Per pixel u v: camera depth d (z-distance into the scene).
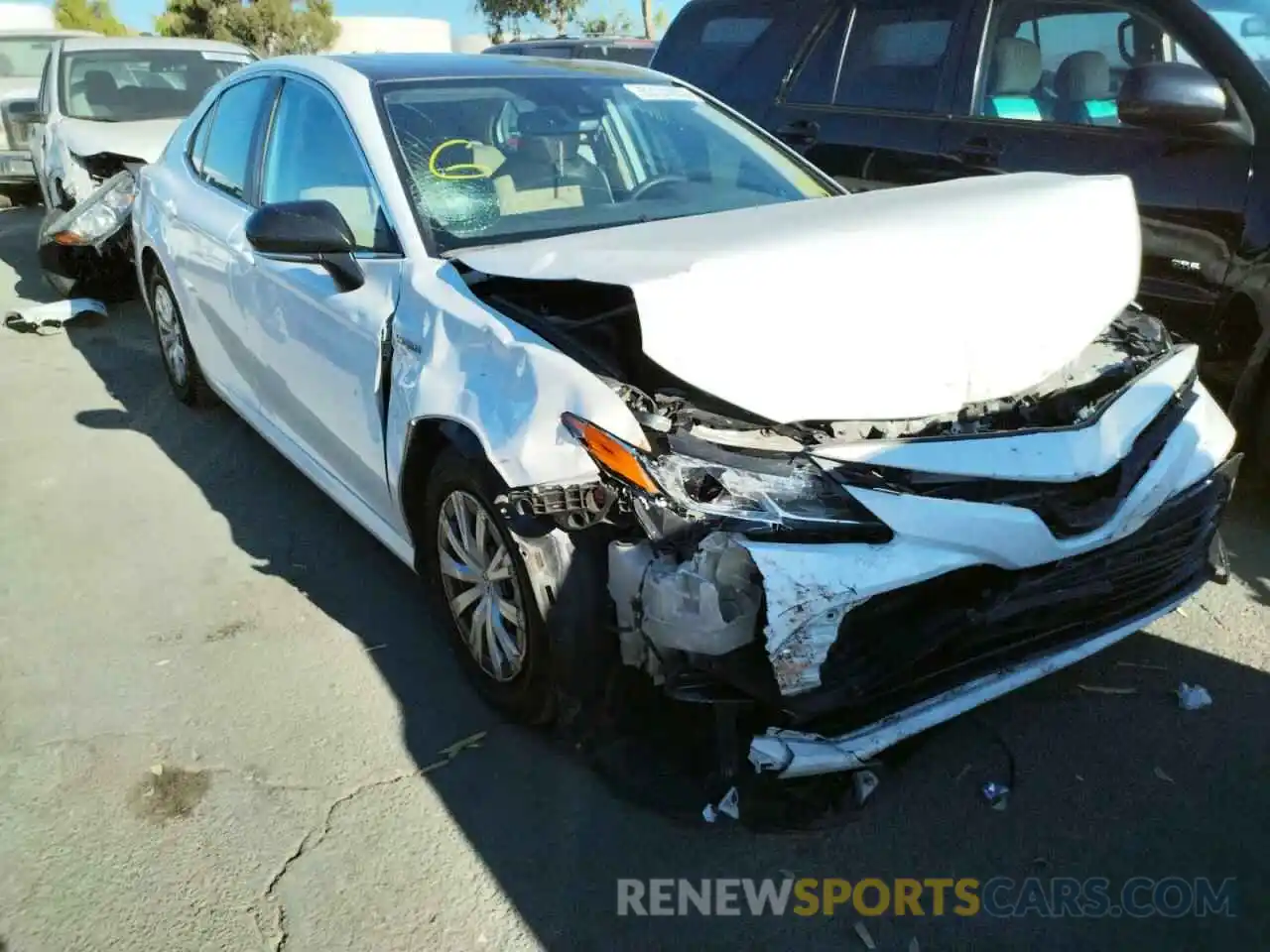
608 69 4.09
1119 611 2.71
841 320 2.43
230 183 4.36
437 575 3.11
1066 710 2.92
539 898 2.36
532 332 2.62
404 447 2.93
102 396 5.77
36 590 3.73
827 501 2.29
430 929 2.29
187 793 2.71
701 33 5.90
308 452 3.89
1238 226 3.70
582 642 2.47
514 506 2.43
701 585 2.24
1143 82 3.82
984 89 4.62
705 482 2.30
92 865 2.49
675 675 2.34
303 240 3.01
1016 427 2.55
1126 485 2.56
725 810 2.48
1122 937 2.23
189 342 5.13
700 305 2.31
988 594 2.40
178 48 9.45
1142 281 4.02
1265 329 3.66
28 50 12.35
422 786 2.71
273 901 2.37
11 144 11.48
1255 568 3.58
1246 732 2.81
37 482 4.65
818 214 2.98
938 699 2.41
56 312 7.07
